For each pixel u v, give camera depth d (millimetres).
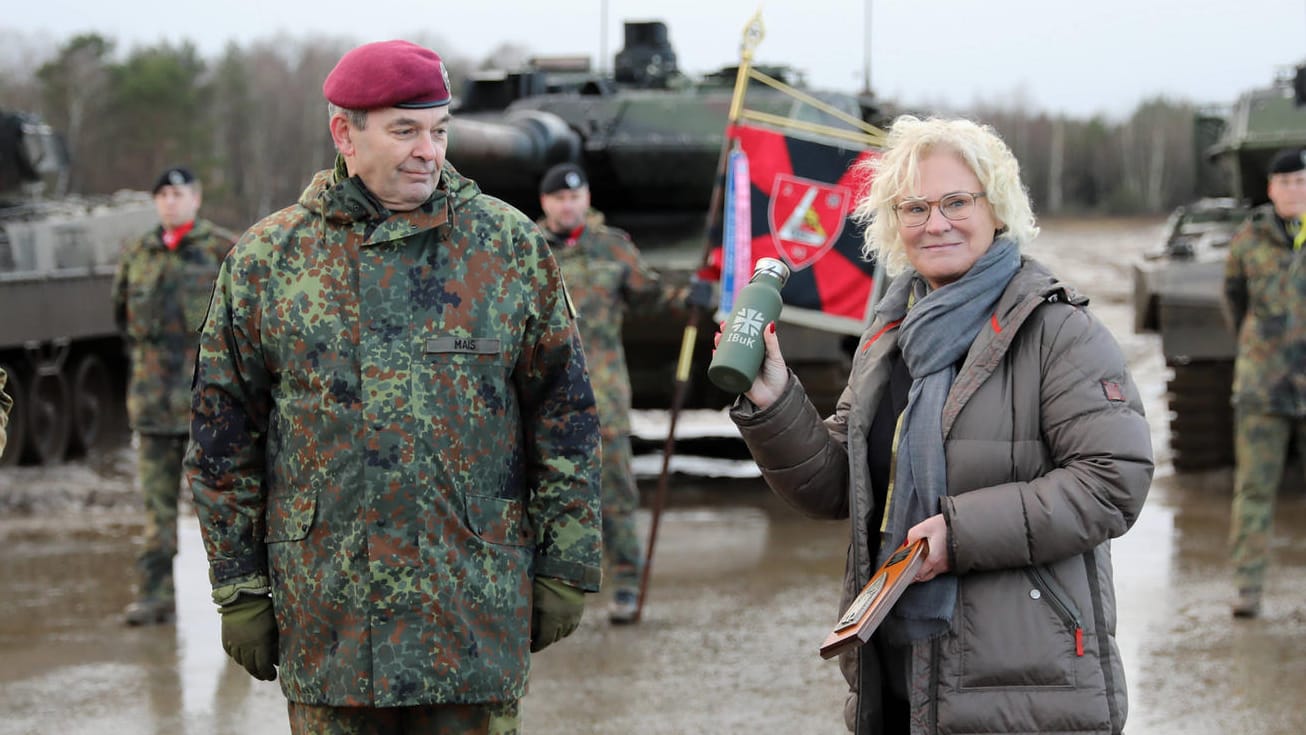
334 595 3381
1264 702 6281
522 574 3508
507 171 11758
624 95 13258
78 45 49688
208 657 7246
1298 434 7898
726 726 6055
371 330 3396
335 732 3457
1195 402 12336
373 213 3422
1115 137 91312
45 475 13617
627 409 8000
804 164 8031
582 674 6859
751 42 8078
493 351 3438
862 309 8023
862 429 3562
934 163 3463
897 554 3322
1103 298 31188
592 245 8102
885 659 3531
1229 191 17594
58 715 6285
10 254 14195
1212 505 11289
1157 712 6168
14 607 8328
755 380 3602
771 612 8109
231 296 3455
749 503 11750
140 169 48844
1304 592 8328
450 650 3377
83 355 15344
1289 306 7660
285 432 3445
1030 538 3273
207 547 3498
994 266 3463
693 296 8148
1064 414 3346
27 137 16094
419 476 3371
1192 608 7973
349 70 3346
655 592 8656
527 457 3613
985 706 3309
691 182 12766
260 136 55219
